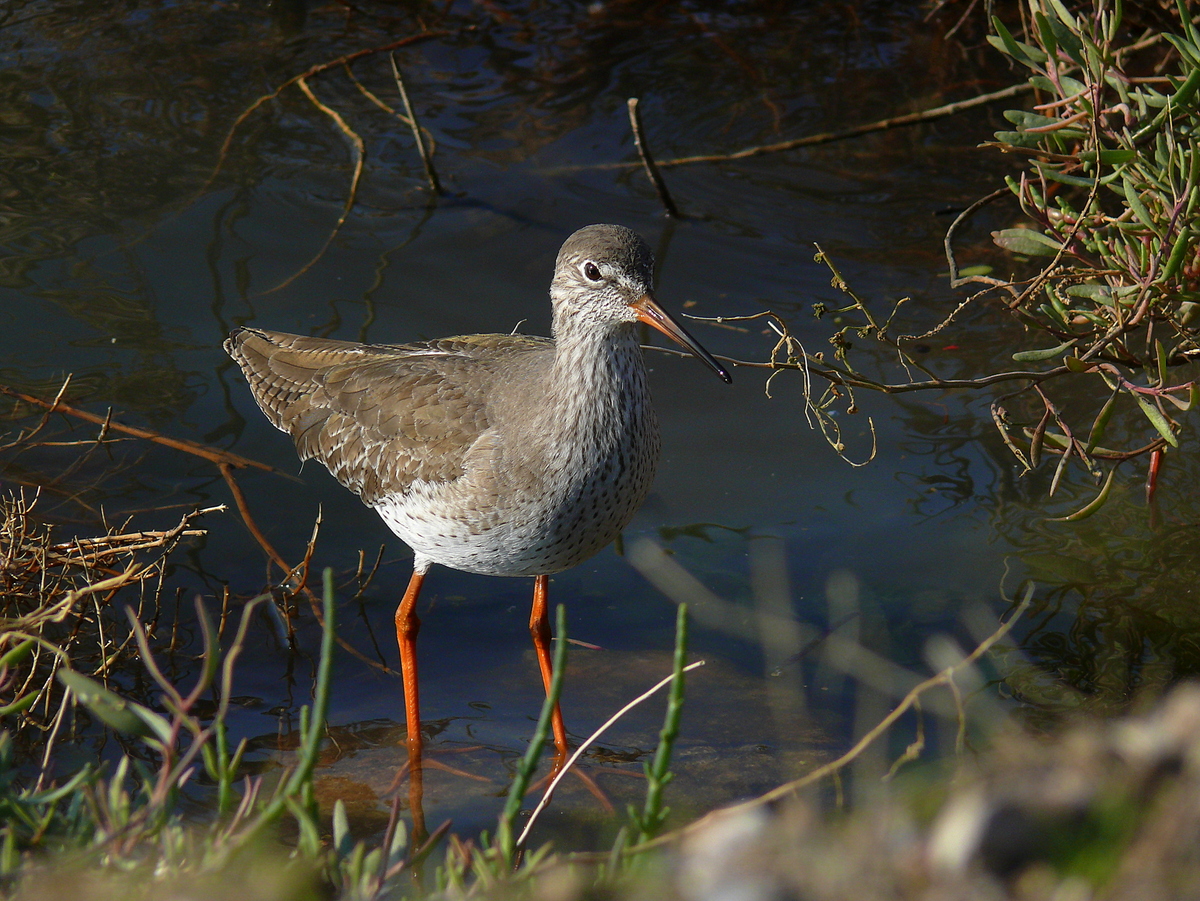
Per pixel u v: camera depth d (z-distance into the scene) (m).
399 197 16.17
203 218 15.45
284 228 15.47
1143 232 10.48
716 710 10.35
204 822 8.70
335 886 6.21
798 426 13.38
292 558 11.86
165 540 10.48
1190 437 12.84
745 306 14.57
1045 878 4.78
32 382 13.02
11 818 6.33
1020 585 11.23
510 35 19.31
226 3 19.56
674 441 13.16
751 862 5.32
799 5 19.95
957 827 5.12
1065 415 13.09
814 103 17.92
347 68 17.89
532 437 9.80
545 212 16.03
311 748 5.80
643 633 11.31
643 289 9.59
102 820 6.30
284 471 12.82
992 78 18.17
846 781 9.27
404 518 10.67
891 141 17.31
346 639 11.23
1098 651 10.39
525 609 11.83
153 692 10.31
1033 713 9.64
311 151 16.77
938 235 15.67
